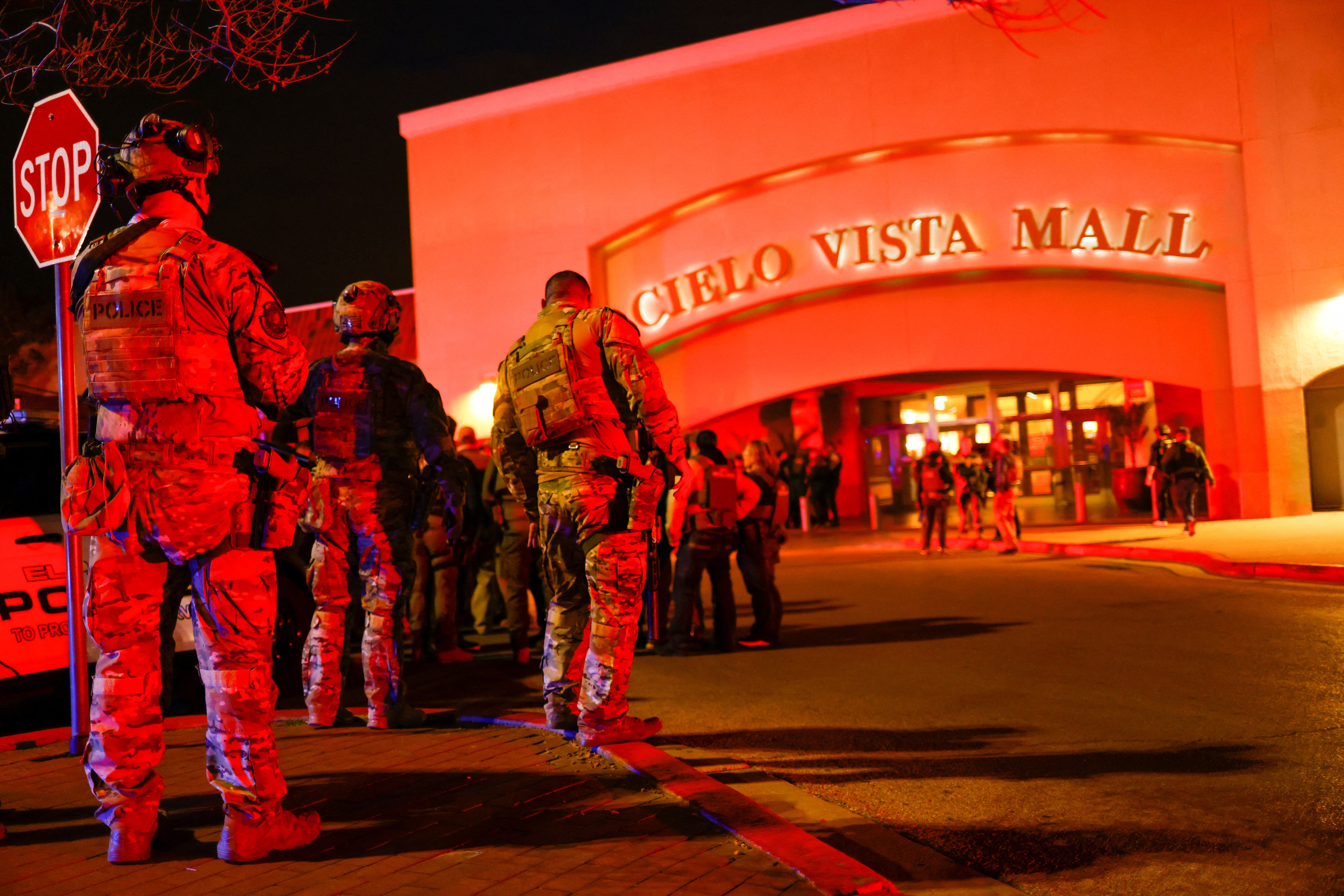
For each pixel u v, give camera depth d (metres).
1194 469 15.77
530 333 4.89
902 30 20.12
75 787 4.25
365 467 5.27
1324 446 18.16
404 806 3.84
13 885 3.10
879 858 3.51
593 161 22.42
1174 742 4.87
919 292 21.05
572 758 4.53
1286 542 13.83
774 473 8.38
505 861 3.24
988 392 24.66
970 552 15.87
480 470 8.42
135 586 3.28
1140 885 3.25
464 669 7.80
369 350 5.38
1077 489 19.50
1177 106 18.55
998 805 4.08
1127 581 11.27
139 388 3.15
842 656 7.59
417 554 8.23
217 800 3.98
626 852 3.30
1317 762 4.43
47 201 4.72
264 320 3.32
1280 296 18.06
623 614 4.69
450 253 23.48
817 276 21.17
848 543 18.67
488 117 23.17
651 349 22.70
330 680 5.33
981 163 20.05
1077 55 19.09
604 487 4.67
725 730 5.49
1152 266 19.03
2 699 5.70
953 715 5.62
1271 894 3.15
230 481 3.25
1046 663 6.93
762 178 21.36
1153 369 19.56
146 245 3.23
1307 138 17.88
